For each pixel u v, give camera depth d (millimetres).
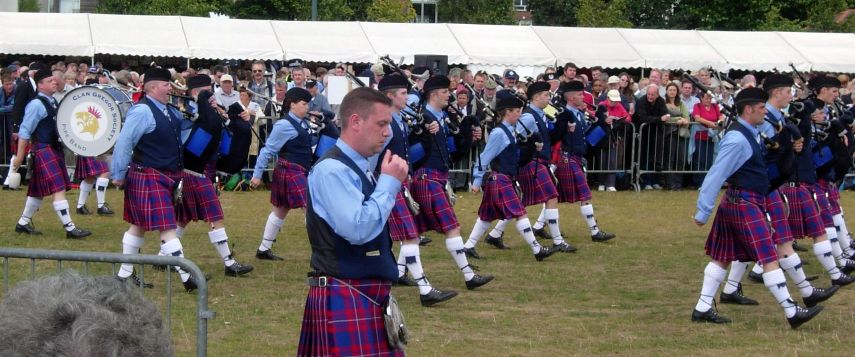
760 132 6750
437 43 17828
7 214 11023
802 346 6348
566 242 10289
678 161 14547
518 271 8758
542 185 9586
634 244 10234
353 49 17438
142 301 1729
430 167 7941
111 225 10641
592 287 8125
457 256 7930
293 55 17172
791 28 29234
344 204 4176
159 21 17500
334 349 4344
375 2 32250
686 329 6777
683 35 18953
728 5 31078
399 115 7633
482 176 8945
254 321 6750
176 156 7344
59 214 9703
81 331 1615
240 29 17594
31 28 16766
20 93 11820
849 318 7176
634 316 7133
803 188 8273
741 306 7547
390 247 4508
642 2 34156
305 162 8789
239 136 8195
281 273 8398
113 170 7156
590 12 31984
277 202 8836
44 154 9672
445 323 6840
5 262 4219
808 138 8258
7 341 1612
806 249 10109
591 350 6184
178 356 5840
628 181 14688
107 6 31547
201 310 4121
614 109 14367
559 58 17781
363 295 4375
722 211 6812
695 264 9172
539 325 6816
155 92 7250
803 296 7168
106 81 13523
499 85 12625
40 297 1668
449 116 8992
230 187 13633
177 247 7270
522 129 9273
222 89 13203
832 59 18641
